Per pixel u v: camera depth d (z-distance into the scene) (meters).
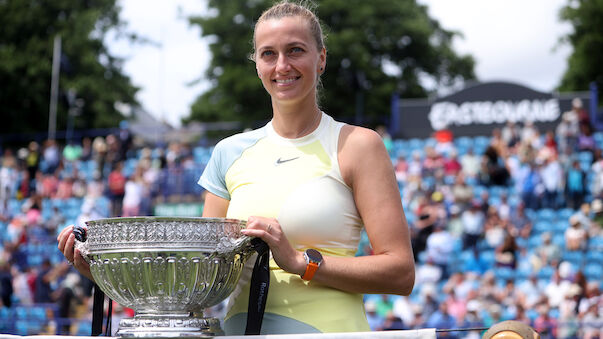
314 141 2.15
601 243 12.79
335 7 30.73
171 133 20.25
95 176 17.02
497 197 14.95
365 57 30.14
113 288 1.86
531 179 14.52
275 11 2.15
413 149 17.44
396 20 32.12
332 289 2.06
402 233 2.05
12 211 17.61
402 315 10.20
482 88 17.64
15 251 14.28
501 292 10.39
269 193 2.10
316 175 2.09
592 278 12.38
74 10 30.59
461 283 10.83
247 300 2.12
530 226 13.50
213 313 8.83
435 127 17.88
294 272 1.94
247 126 27.91
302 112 2.17
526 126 16.19
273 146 2.20
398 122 18.08
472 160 15.37
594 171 14.75
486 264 12.45
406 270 2.02
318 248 2.07
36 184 17.77
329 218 2.06
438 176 14.30
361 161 2.08
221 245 1.82
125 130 18.36
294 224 2.06
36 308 11.65
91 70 29.83
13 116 28.88
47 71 28.88
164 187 15.49
